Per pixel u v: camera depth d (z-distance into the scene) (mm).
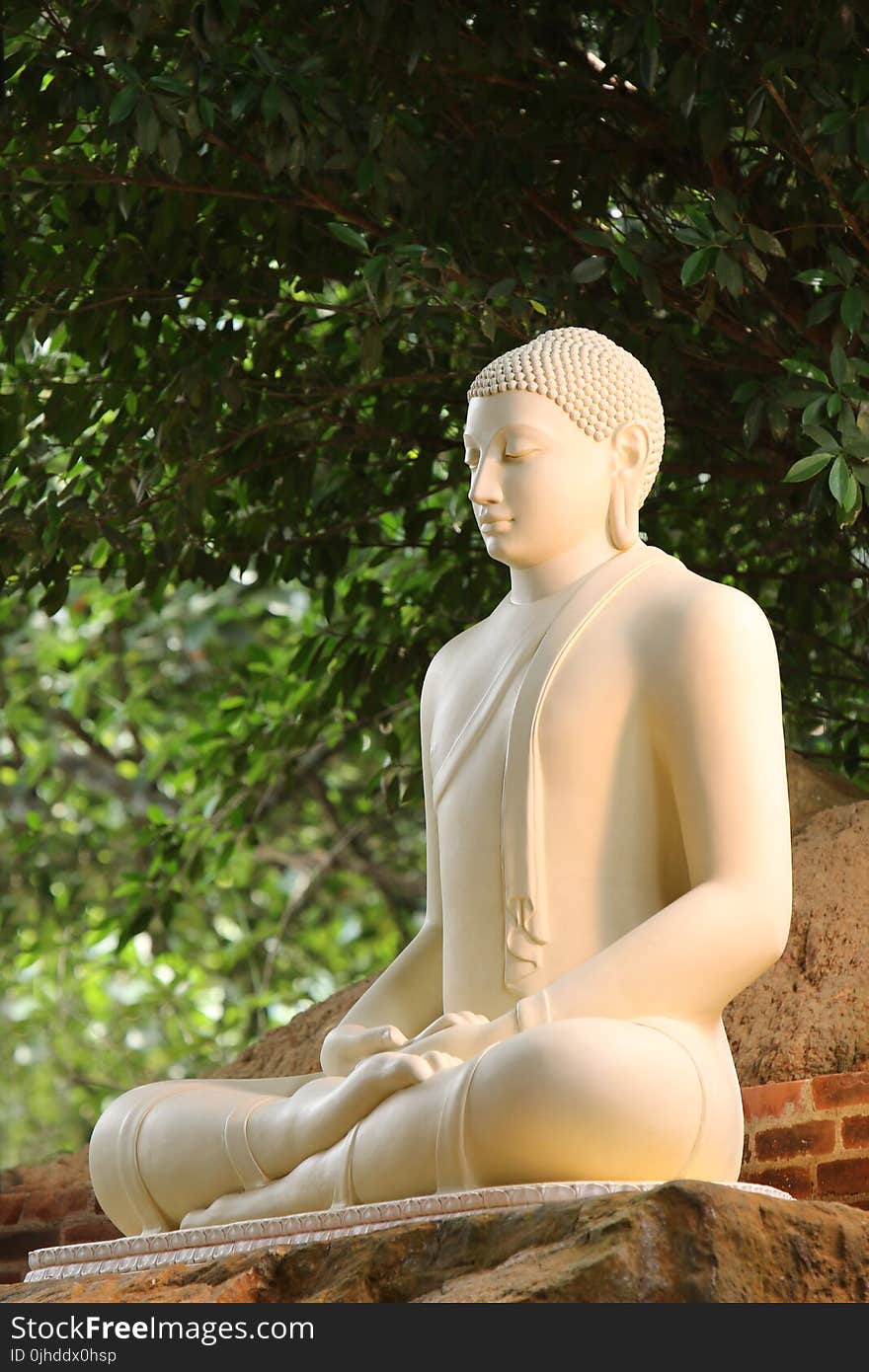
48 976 11727
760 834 3723
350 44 5762
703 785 3762
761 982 5164
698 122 5996
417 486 6953
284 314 6508
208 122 5254
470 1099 3479
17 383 6684
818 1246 3160
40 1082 12258
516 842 3908
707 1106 3549
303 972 11844
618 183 6344
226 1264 3480
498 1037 3609
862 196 5273
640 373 4227
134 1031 11930
